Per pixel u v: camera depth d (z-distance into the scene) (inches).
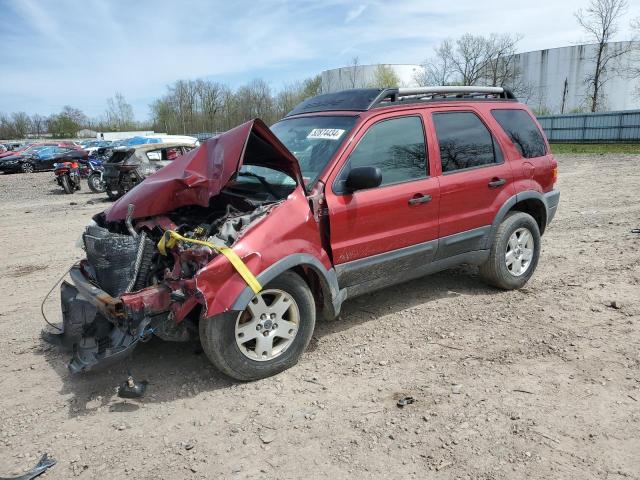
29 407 142.4
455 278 236.8
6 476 114.8
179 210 180.1
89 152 1176.2
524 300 207.8
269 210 151.0
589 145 1128.2
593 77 1660.9
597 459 113.3
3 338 189.8
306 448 120.6
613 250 274.4
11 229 422.6
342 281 169.2
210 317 138.3
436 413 132.1
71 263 300.7
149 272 151.9
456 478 108.8
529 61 1895.9
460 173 193.8
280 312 152.8
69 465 118.0
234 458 118.3
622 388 140.9
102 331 155.7
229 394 145.1
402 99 189.3
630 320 184.5
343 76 2081.7
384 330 184.1
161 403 141.9
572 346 166.4
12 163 1167.6
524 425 125.9
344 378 151.9
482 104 210.7
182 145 623.5
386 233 173.6
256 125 149.3
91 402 143.8
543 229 233.3
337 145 168.6
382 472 111.6
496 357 161.2
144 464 117.4
